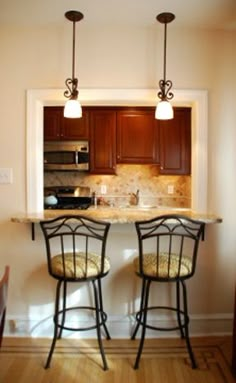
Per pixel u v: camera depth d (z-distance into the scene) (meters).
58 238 2.49
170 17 2.26
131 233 2.49
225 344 2.39
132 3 2.09
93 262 2.13
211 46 2.45
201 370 2.08
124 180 4.62
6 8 2.16
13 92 2.44
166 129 4.23
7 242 2.49
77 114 2.20
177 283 2.31
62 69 2.44
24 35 2.43
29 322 2.50
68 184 4.62
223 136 2.47
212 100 2.46
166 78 2.45
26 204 2.46
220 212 2.48
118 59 2.43
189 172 4.23
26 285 2.50
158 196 4.59
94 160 4.29
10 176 2.46
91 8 2.16
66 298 2.50
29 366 2.12
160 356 2.24
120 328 2.50
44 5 2.12
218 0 2.06
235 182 2.48
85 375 2.03
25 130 2.45
